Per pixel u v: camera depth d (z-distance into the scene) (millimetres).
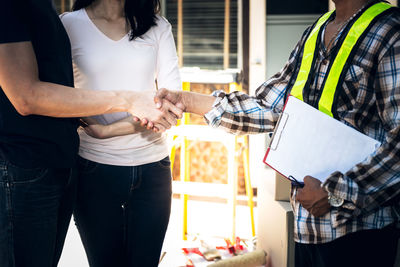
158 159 1521
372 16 1057
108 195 1465
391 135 989
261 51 4203
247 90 4258
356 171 1036
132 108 1325
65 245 2744
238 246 2916
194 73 3061
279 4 4172
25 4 1077
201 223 3473
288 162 1168
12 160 1121
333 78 1099
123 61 1450
